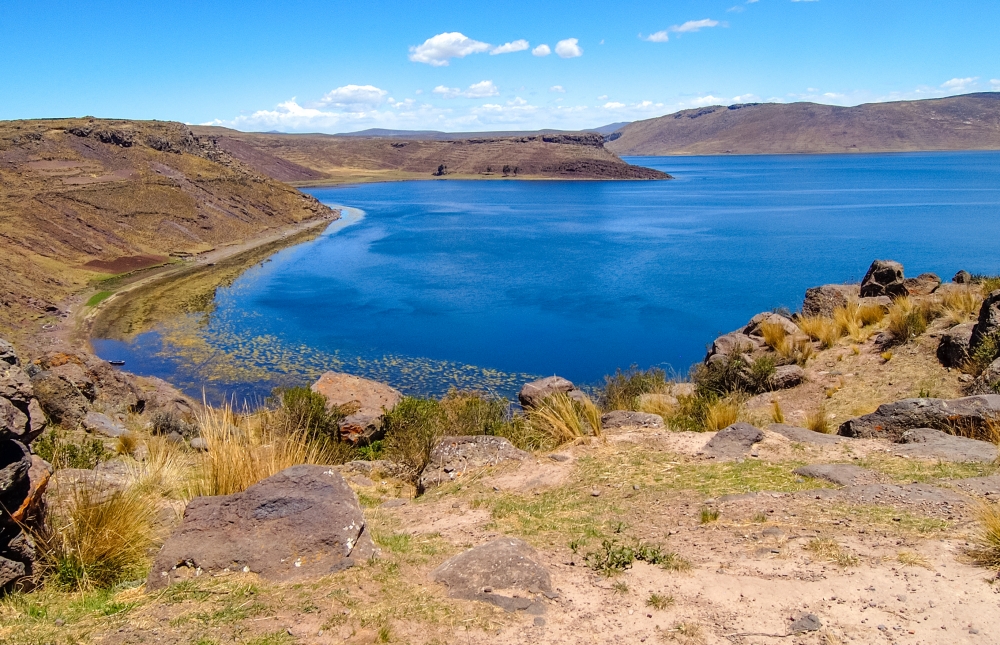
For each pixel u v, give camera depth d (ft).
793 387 47.50
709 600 14.33
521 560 15.76
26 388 16.47
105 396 60.13
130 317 146.10
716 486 22.56
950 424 27.96
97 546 16.85
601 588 15.21
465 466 28.50
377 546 17.37
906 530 17.28
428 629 13.24
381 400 54.24
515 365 108.06
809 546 16.61
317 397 45.96
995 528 15.48
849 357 50.70
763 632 12.99
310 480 18.04
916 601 13.71
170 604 14.15
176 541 16.44
